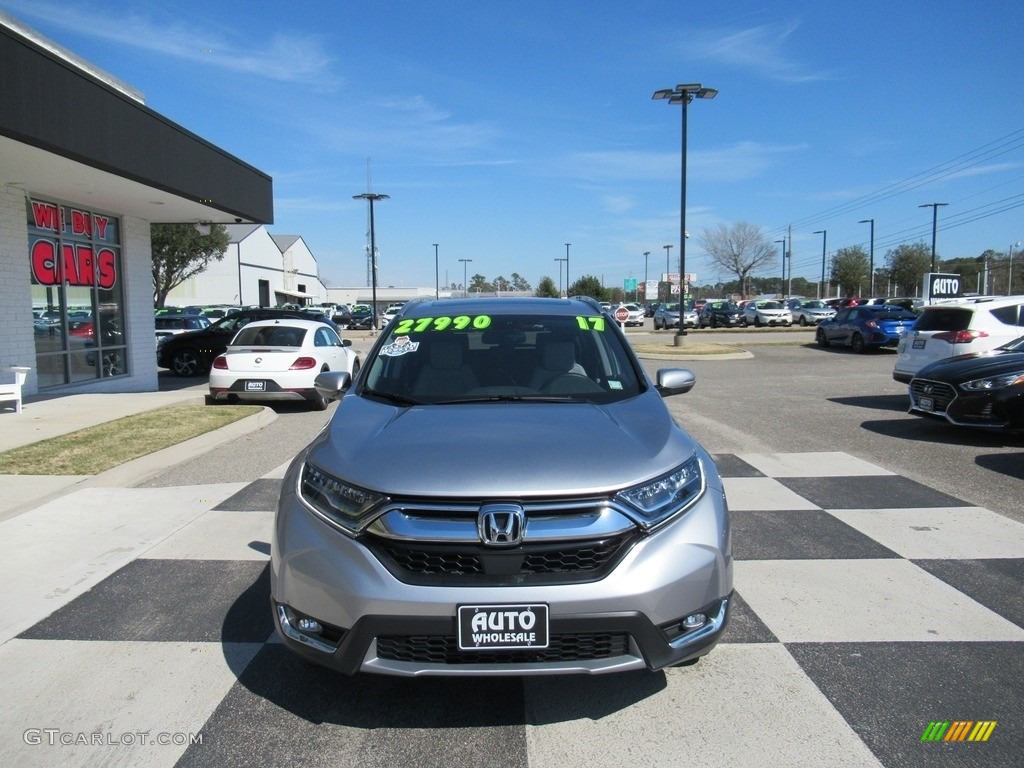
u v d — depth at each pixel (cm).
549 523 279
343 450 322
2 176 1095
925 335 1251
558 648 277
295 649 300
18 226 1180
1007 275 8162
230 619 410
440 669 275
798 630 390
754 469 751
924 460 788
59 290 1320
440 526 278
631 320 5100
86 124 961
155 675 350
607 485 286
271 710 320
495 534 273
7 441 845
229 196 1418
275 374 1181
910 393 957
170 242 4569
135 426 949
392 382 411
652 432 338
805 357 2291
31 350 1226
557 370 419
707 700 323
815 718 309
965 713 312
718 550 303
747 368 1925
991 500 632
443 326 457
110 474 704
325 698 329
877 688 332
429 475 288
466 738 299
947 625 394
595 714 314
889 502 627
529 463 294
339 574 283
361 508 288
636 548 284
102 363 1454
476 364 423
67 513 603
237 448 885
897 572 469
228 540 540
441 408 369
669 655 287
